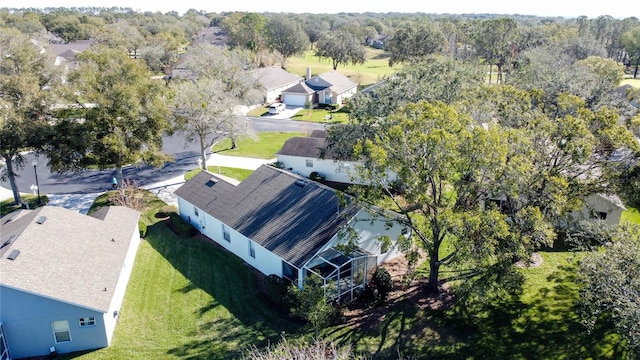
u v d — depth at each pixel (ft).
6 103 118.42
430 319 77.10
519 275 72.23
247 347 71.56
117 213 105.29
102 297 73.92
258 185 106.83
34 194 136.56
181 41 482.69
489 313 78.48
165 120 136.87
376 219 80.59
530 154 73.87
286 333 74.64
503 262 70.38
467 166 69.77
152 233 112.78
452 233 71.41
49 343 71.61
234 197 106.83
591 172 83.15
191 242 107.96
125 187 132.98
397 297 83.61
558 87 138.31
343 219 85.30
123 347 72.74
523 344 70.95
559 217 77.25
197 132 147.13
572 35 317.83
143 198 130.93
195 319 79.25
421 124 72.69
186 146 169.78
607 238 75.20
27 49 175.73
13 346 70.69
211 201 109.29
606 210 100.89
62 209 94.99
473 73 137.59
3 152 119.96
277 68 294.66
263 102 260.62
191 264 97.81
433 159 70.69
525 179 71.31
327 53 343.67
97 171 155.74
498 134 71.72
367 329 74.95
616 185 78.79
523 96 98.07
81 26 487.20
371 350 69.97
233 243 101.19
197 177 121.08
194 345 72.64
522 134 74.13
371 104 114.93
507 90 101.86
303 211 92.68
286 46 367.86
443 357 68.64
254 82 203.72
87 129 121.39
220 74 185.68
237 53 234.58
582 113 82.38
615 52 399.44
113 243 92.07
